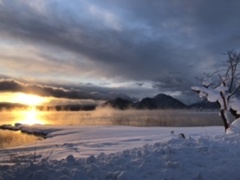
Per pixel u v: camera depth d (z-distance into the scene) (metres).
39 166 8.35
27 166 8.35
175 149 9.45
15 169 8.20
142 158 8.83
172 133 25.75
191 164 8.42
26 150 19.48
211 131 29.70
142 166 8.25
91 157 9.09
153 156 8.94
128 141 22.83
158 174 7.84
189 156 8.95
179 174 7.83
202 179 7.66
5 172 8.00
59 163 8.78
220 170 8.10
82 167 8.33
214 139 11.86
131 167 8.24
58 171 7.97
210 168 8.25
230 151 9.62
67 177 7.59
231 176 7.86
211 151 9.44
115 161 8.68
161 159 8.70
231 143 10.77
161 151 9.31
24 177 7.77
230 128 16.02
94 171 8.03
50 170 8.03
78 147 19.69
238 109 17.23
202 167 8.30
